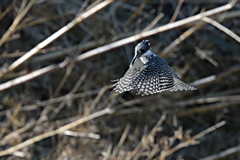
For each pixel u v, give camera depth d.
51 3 17.25
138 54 6.84
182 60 18.31
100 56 17.62
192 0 18.34
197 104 19.42
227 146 18.62
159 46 17.22
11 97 16.25
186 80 18.56
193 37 18.19
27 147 14.81
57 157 14.56
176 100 17.94
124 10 18.47
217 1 18.12
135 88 6.57
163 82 6.63
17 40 17.52
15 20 13.16
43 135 13.25
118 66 18.22
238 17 18.55
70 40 18.20
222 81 19.08
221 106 17.75
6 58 17.17
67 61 13.09
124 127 17.16
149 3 18.55
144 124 17.50
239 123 19.44
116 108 15.55
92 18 16.69
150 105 17.39
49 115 16.53
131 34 16.67
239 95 19.05
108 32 17.66
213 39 18.78
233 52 19.48
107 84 17.55
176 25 12.93
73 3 17.78
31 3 13.35
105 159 13.32
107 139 16.20
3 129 13.78
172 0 18.48
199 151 18.14
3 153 13.03
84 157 14.36
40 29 17.69
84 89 17.19
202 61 19.12
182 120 18.73
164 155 12.85
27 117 16.03
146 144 13.13
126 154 13.42
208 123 19.14
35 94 17.59
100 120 15.44
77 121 13.62
